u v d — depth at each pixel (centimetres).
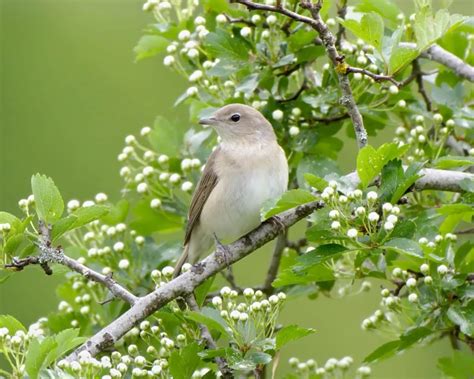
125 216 1288
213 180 1239
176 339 1130
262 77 1223
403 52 1034
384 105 1298
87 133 2116
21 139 2092
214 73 1228
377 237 963
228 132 1239
